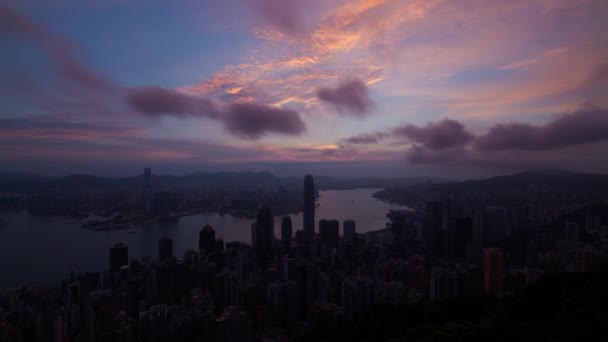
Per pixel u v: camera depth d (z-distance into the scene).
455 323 28.62
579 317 23.89
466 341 24.36
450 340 24.62
